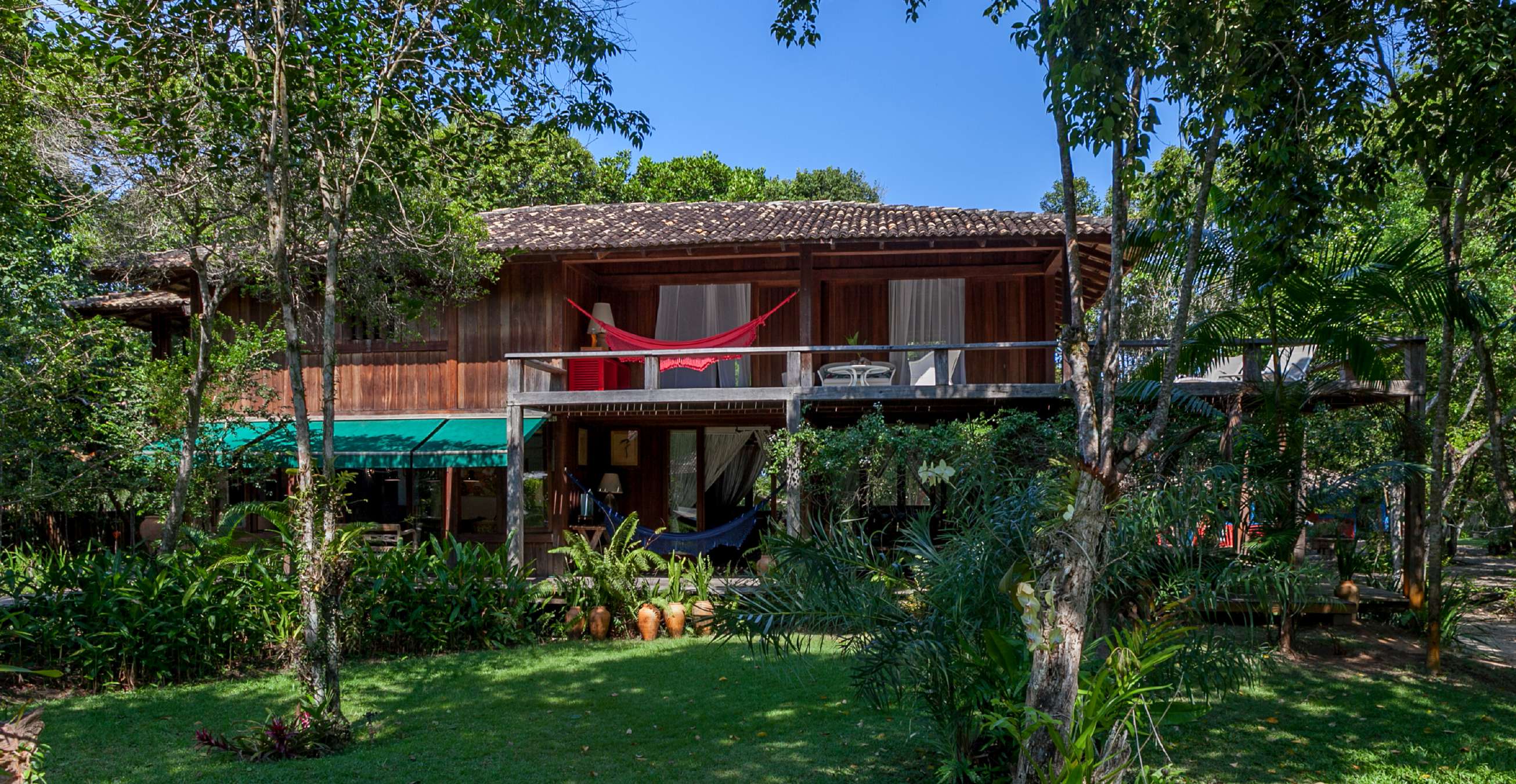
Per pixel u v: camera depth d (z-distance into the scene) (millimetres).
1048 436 13062
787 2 9078
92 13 9641
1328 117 8656
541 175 31109
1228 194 9281
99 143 11945
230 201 13117
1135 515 6406
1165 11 6715
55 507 15898
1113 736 5422
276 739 8086
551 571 17078
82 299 18609
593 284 18672
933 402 15180
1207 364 12234
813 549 7055
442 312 17656
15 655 10750
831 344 18031
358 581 12477
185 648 11086
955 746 6711
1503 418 13398
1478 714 9180
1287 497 10742
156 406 15039
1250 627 6887
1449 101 8938
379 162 10555
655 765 7746
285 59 9594
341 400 17859
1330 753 8031
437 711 9602
